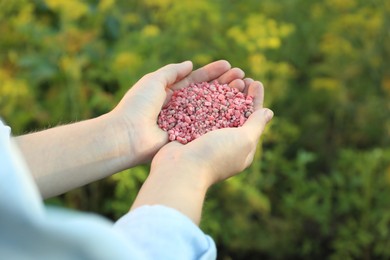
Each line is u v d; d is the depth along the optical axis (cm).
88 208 321
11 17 333
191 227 108
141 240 103
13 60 318
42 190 153
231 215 319
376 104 350
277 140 324
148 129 167
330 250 332
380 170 322
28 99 314
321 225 331
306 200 315
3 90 299
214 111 184
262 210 320
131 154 164
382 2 371
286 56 365
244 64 324
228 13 358
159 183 126
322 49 356
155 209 109
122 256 79
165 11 347
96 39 334
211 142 143
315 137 357
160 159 142
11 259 74
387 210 312
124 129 164
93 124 162
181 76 188
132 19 340
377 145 359
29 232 73
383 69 361
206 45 331
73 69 306
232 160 145
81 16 346
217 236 325
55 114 315
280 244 327
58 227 74
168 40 322
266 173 332
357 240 316
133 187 290
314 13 373
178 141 169
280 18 373
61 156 155
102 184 319
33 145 155
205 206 301
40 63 313
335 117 363
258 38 312
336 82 344
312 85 352
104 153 160
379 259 323
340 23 362
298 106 359
